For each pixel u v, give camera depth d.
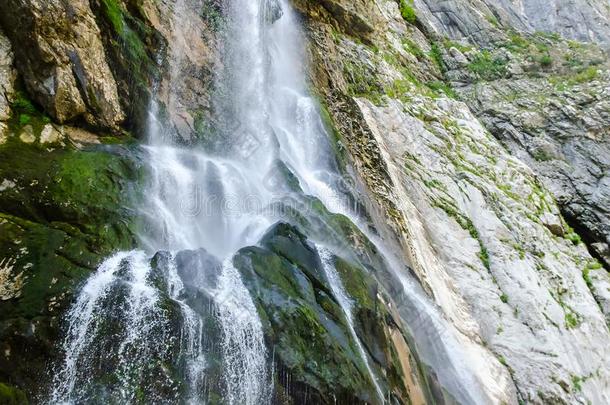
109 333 5.87
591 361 13.48
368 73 17.28
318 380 6.23
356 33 18.70
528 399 11.88
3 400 4.87
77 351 5.75
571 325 13.89
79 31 9.02
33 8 8.42
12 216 6.81
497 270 14.07
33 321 5.79
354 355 6.81
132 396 5.51
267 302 6.68
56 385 5.56
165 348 5.85
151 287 6.34
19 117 8.17
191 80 10.97
